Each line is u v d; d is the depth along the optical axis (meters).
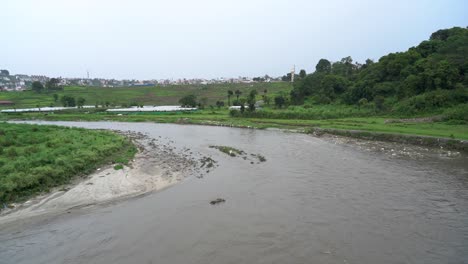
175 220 19.75
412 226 18.77
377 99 79.81
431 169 31.47
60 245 16.62
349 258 15.38
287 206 22.00
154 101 164.12
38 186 23.33
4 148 33.53
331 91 104.75
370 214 20.53
